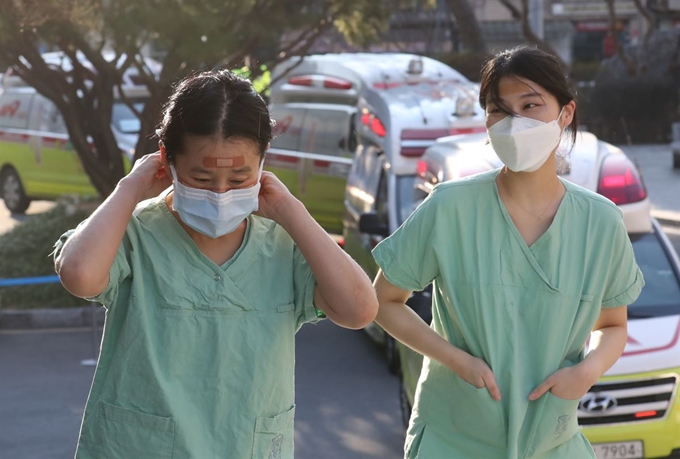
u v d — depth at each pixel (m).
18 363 15.88
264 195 4.48
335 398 14.03
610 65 49.12
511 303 5.37
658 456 9.93
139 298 4.39
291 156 23.27
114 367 4.39
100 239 4.25
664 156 38.19
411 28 49.44
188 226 4.46
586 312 5.42
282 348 4.51
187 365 4.40
